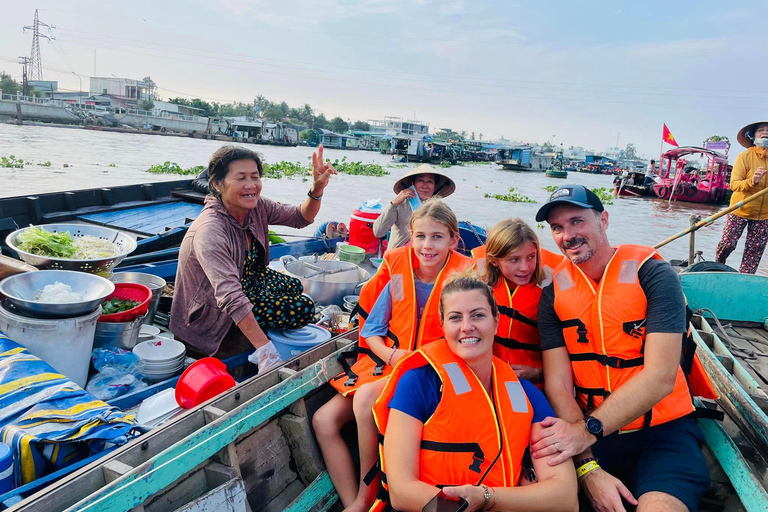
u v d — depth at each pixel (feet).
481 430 7.16
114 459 6.37
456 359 7.45
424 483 6.84
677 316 7.75
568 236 8.23
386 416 7.60
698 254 20.58
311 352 10.01
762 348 14.44
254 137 242.37
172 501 6.81
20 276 10.05
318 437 8.84
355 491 8.69
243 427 7.54
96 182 54.34
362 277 17.37
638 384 7.66
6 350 8.82
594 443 8.10
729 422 9.35
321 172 13.85
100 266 12.15
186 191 29.19
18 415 7.77
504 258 9.00
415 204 17.70
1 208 18.98
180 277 11.88
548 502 6.86
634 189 99.55
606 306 8.09
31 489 6.84
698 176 91.56
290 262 16.94
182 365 11.42
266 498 8.24
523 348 9.71
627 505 8.07
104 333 11.05
